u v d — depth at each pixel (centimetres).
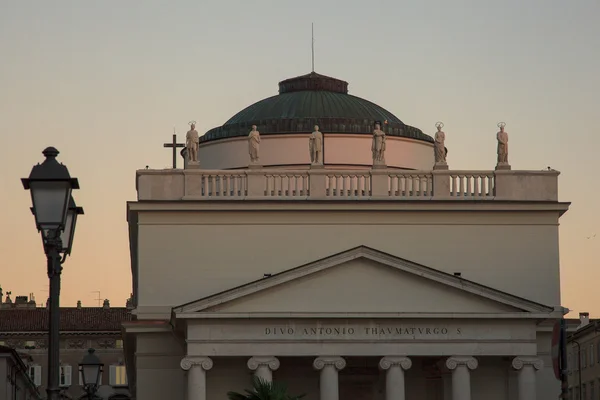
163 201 9819
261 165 10219
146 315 9762
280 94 12300
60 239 4894
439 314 9100
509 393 9481
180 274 9819
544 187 9994
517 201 9944
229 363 9469
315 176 9931
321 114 11569
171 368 9750
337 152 11119
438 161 10106
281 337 9075
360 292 9181
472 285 9169
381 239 9900
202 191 9938
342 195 9969
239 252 9844
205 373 9075
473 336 9144
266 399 7831
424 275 9175
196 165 10038
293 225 9881
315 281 9181
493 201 9931
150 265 9806
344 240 9881
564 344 5797
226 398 9425
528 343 9169
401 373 9088
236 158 11300
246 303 9106
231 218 9888
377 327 9125
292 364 9644
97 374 8294
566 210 9975
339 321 9100
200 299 9038
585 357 17475
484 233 9956
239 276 9825
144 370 9731
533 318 9144
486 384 9550
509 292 9900
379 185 9956
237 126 11394
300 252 9844
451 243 9925
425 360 9688
